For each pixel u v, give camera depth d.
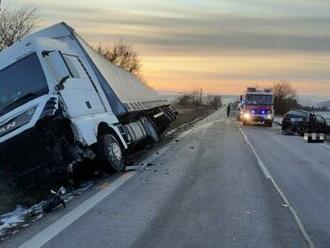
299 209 9.73
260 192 11.40
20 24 32.97
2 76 12.25
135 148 19.19
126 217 8.92
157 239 7.58
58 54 12.93
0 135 10.82
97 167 13.51
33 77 12.10
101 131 13.90
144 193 11.11
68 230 8.09
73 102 12.38
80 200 10.36
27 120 10.89
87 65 14.77
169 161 16.95
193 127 39.84
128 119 17.14
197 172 14.40
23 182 11.17
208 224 8.45
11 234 7.95
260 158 18.36
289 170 15.32
